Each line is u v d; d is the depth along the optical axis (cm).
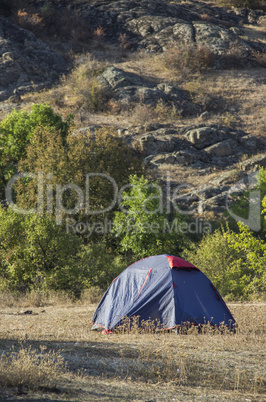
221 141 8169
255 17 16550
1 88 10319
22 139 7000
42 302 3575
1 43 11088
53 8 13975
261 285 4097
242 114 9638
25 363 1166
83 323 2430
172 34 13188
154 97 9719
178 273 2314
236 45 12569
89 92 9744
